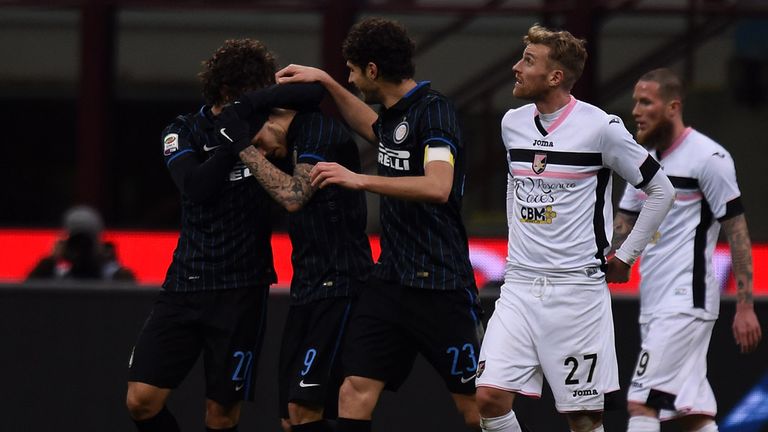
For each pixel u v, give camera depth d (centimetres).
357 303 1780
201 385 2202
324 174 1616
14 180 3628
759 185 3512
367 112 1816
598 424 1761
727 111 3516
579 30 3500
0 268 3625
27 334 2203
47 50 3612
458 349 1748
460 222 1758
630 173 1691
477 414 1794
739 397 2156
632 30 3500
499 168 3519
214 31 3591
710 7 3509
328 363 1780
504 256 3494
